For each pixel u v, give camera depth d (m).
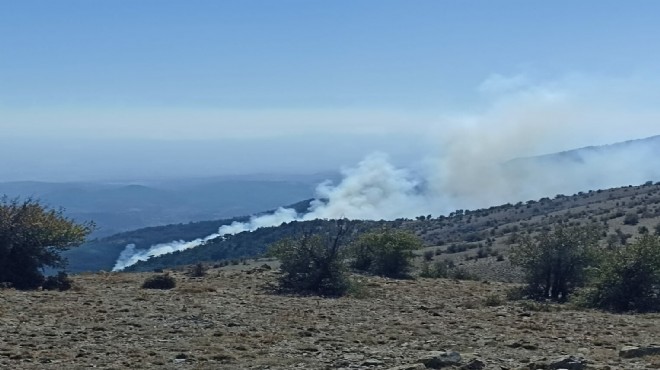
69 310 28.48
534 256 41.03
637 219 79.56
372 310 31.33
